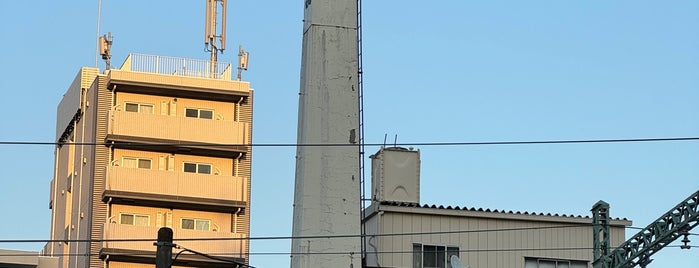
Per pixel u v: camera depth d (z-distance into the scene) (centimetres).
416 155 4250
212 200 7656
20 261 6988
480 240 4184
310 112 3362
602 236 4141
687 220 3747
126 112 7688
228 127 7831
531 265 4197
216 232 7644
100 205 7550
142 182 7575
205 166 7819
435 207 4175
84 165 7856
